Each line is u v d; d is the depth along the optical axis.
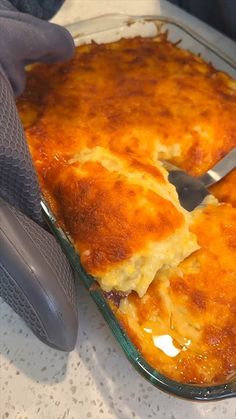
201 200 0.38
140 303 0.34
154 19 0.50
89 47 0.47
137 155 0.39
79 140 0.40
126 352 0.32
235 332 0.34
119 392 0.35
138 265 0.33
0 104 0.30
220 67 0.48
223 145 0.42
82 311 0.37
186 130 0.41
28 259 0.29
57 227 0.35
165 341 0.34
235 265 0.35
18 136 0.30
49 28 0.38
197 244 0.35
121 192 0.34
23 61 0.37
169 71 0.45
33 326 0.33
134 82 0.44
